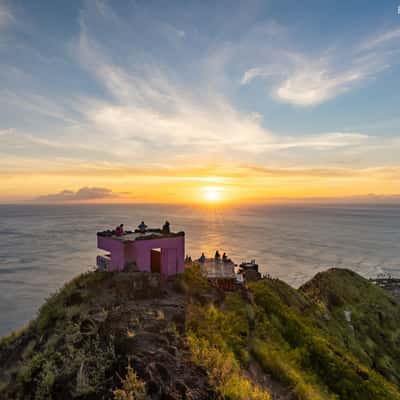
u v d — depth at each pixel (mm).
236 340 16891
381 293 51156
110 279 19125
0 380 12180
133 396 8586
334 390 17906
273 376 15234
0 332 60406
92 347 11656
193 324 15742
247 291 26656
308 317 33375
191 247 170875
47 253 143375
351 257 152250
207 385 10141
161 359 10672
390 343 37906
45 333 14914
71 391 9531
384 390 18922
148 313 14875
